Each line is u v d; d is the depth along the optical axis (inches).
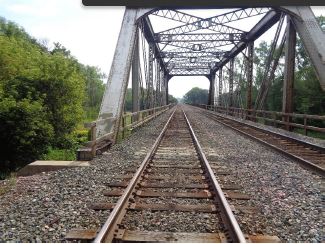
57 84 719.1
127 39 712.4
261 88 951.6
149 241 174.9
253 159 428.5
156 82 1581.0
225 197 253.1
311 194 270.1
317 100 1343.5
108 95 621.0
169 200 249.6
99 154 451.2
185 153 466.9
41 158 602.9
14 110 566.9
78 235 179.6
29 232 186.9
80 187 282.4
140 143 568.4
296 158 411.8
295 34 761.6
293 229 195.3
